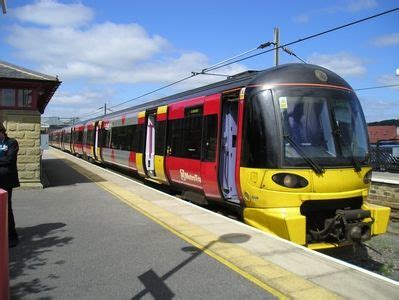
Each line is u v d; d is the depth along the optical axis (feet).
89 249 23.88
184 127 41.73
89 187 49.96
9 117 47.14
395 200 48.75
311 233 27.63
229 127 34.24
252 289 17.95
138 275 19.70
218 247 23.98
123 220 31.45
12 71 46.93
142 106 61.72
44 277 19.43
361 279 18.92
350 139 29.50
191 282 18.80
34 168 48.06
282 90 28.84
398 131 173.06
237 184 30.40
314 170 27.40
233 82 34.01
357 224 27.02
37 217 32.63
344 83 31.22
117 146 72.64
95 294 17.52
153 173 54.49
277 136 27.84
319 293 17.34
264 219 28.02
